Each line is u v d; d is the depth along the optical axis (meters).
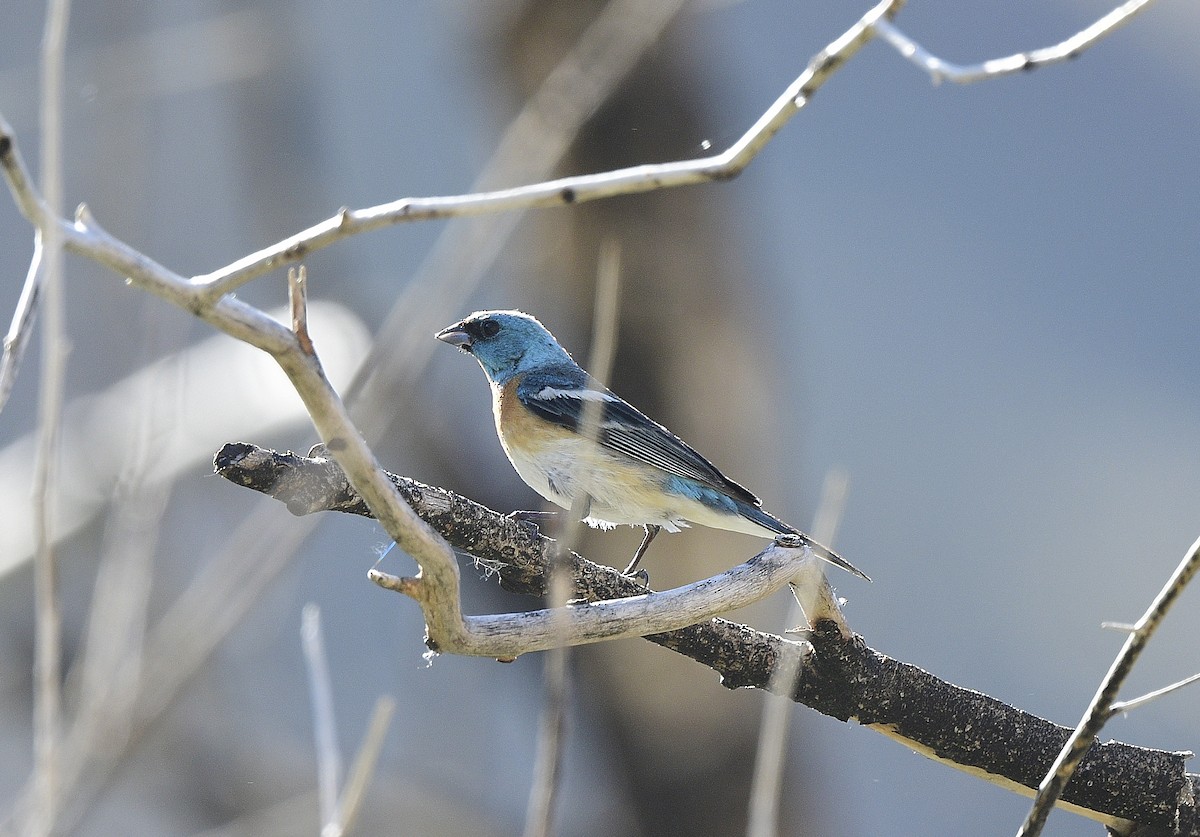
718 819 14.18
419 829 12.08
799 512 15.17
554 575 5.15
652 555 14.04
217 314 4.13
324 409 4.35
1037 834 4.70
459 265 6.04
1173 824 6.39
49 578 4.57
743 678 6.32
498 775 14.46
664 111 13.54
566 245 13.87
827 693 6.35
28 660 12.10
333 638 14.27
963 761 6.47
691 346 13.97
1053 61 4.60
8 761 11.73
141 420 6.20
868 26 4.52
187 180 13.24
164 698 5.54
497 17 13.55
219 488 10.40
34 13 22.25
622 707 14.03
